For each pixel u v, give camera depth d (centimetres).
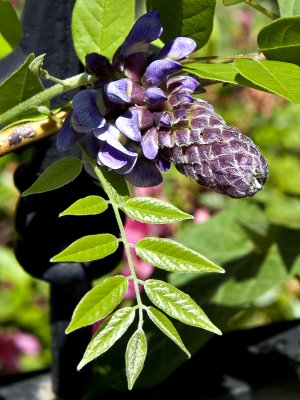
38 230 44
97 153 37
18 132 39
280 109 107
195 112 35
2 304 101
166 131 35
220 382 54
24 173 45
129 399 52
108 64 37
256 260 59
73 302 49
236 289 57
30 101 38
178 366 52
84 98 36
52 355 51
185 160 35
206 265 33
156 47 43
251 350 56
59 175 37
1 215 106
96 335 32
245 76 36
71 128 37
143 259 33
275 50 39
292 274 58
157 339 52
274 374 54
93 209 35
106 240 34
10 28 43
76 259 33
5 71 45
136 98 36
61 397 52
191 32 41
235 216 61
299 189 102
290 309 90
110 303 33
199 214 85
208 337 52
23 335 101
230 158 33
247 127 100
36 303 102
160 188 84
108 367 51
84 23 41
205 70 38
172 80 36
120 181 37
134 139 35
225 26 108
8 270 101
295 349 57
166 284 33
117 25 41
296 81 36
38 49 44
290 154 108
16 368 100
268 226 60
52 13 44
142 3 60
